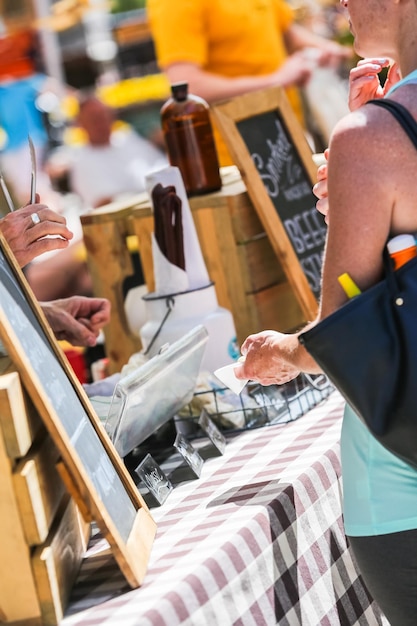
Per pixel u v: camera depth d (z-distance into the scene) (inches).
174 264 115.2
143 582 74.6
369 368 73.0
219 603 74.0
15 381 71.7
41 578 71.9
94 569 81.3
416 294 72.7
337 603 88.1
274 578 80.7
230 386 90.0
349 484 80.1
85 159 282.2
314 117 209.8
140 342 138.0
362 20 78.5
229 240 128.5
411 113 74.2
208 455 102.1
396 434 73.5
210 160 131.4
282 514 84.6
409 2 76.5
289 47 209.6
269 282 132.5
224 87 195.5
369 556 79.3
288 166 138.3
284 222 132.8
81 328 115.4
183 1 192.2
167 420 103.9
